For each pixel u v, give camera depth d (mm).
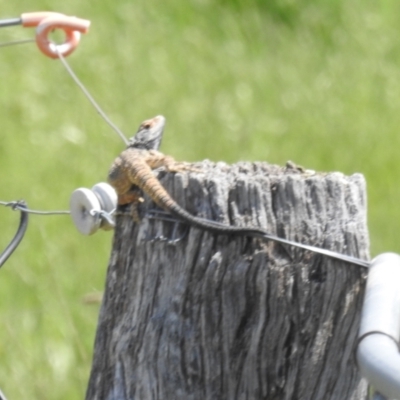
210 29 23234
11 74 19734
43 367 11992
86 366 11406
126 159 7609
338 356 6789
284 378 6793
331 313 6727
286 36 23828
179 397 6871
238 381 6805
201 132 18328
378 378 5043
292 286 6652
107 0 23000
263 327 6699
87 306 13102
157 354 6895
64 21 7941
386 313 5621
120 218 7176
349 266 6684
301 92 20969
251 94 20406
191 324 6785
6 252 7344
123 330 7105
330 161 18438
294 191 6672
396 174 18297
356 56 23156
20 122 18156
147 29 22375
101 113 8172
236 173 6941
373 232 16250
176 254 6781
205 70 21078
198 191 6707
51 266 13039
